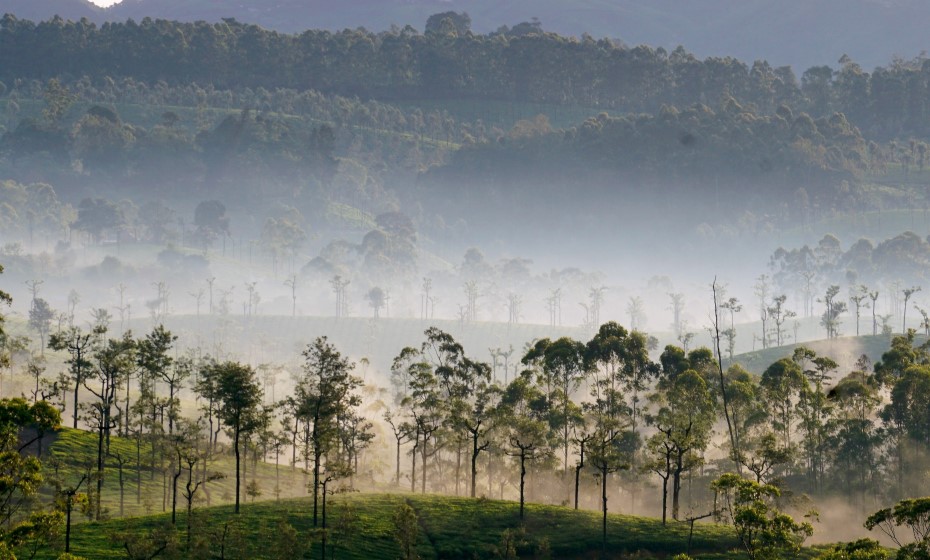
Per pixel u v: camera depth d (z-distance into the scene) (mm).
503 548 155125
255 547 147000
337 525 155875
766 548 137125
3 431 115625
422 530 164375
